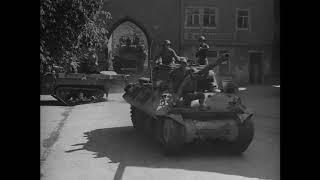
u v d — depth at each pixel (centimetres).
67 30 1074
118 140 973
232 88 884
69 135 1032
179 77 845
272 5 2806
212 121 812
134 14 2716
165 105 819
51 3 977
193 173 673
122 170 690
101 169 696
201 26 2792
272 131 1077
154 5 2742
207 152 849
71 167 707
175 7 2764
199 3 2786
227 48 2805
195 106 817
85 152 831
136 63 2645
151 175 660
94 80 1778
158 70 933
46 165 718
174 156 809
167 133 801
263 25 2811
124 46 2661
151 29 2736
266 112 1466
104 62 2491
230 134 812
